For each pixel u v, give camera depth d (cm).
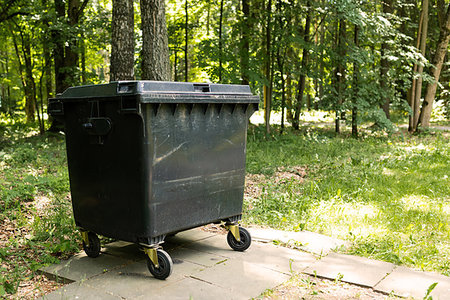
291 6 1429
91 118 336
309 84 2258
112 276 331
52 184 645
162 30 785
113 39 819
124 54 819
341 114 1602
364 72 1528
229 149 376
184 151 337
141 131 309
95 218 356
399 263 364
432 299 281
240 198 392
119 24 814
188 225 347
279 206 543
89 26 1370
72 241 404
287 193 613
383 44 1659
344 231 451
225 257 375
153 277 329
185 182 340
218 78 1397
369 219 489
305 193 620
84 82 1472
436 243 411
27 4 1452
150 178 315
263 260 367
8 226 461
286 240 421
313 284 318
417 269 349
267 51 1451
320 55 1491
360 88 1516
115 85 317
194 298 290
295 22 1502
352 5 1337
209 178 360
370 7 1541
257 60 1420
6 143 1245
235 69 1361
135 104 304
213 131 359
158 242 329
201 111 348
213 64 1388
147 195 316
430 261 362
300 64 1571
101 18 1396
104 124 327
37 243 402
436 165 898
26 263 359
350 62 1516
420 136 1550
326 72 1588
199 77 2000
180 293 298
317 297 295
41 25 1405
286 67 1559
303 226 461
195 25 1562
